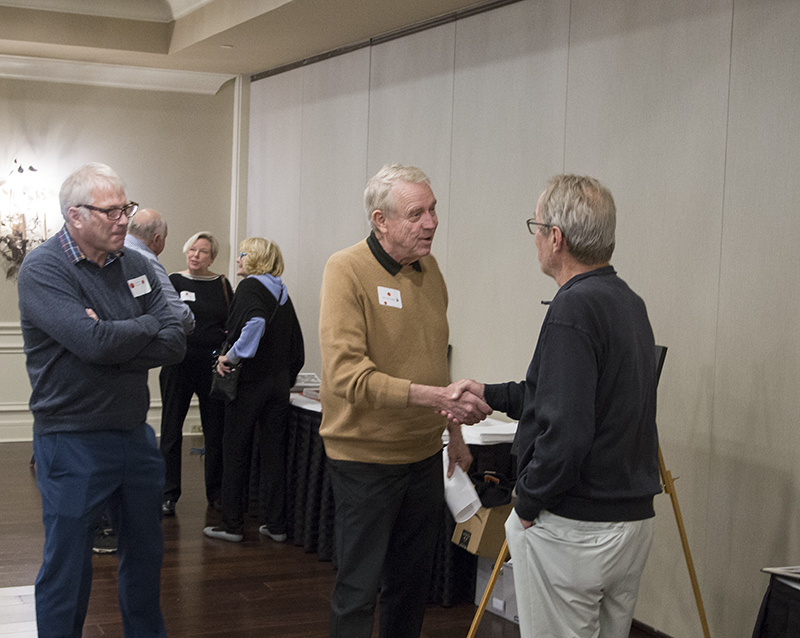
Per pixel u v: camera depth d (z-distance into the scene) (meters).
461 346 5.00
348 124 6.14
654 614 3.71
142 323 2.66
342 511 2.58
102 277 2.70
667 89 3.70
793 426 3.14
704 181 3.53
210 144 7.64
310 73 6.62
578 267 2.06
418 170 2.53
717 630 3.42
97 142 7.32
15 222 7.09
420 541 2.70
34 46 6.62
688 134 3.60
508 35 4.64
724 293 3.43
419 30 5.38
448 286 5.09
